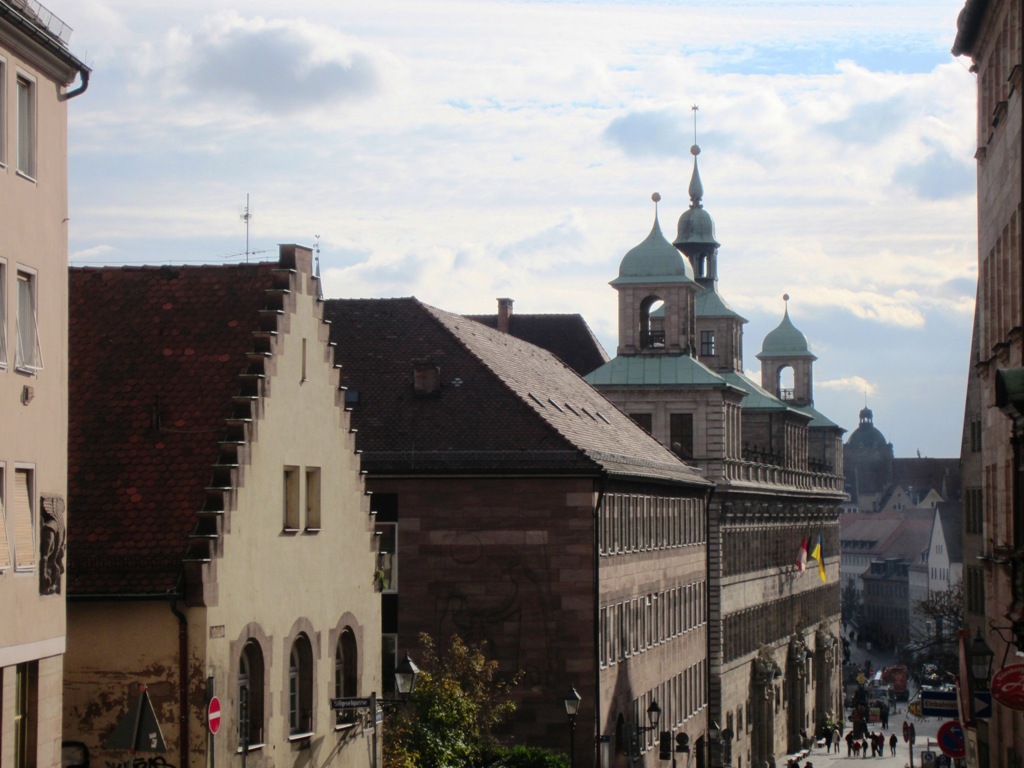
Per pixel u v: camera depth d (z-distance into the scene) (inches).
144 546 1729.8
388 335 3179.1
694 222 6899.6
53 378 1503.4
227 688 1755.7
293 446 1964.8
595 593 2940.5
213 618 1721.2
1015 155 1973.4
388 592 2962.6
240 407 1838.1
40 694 1473.9
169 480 1787.6
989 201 2284.7
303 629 1987.0
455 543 2952.8
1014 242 2017.7
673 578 4013.3
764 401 6756.9
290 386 1956.2
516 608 2945.4
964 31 2347.4
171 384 1882.4
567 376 4065.0
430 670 2699.3
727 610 5226.4
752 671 5689.0
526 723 2940.5
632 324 5305.1
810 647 7057.1
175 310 1953.7
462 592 2950.3
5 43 1405.0
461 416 3016.7
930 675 6742.1
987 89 2295.8
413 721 2453.2
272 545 1892.2
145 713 1432.1
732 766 5132.9
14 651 1414.9
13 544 1418.6
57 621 1507.1
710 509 5078.7
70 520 1755.7
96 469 1802.4
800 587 6815.9
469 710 2539.4
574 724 2751.0
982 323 2455.7
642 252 5324.8
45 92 1486.2
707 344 6796.3
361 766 2181.3
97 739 1700.3
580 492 2942.9
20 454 1434.5
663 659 3848.4
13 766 1416.1
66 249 1533.0
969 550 3545.8
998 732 2388.0
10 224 1416.1
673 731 3996.1
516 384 3208.7
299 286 1994.3
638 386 5196.9
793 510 6707.7
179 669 1697.8
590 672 2930.6
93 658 1707.7
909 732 5802.2
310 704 2007.9
